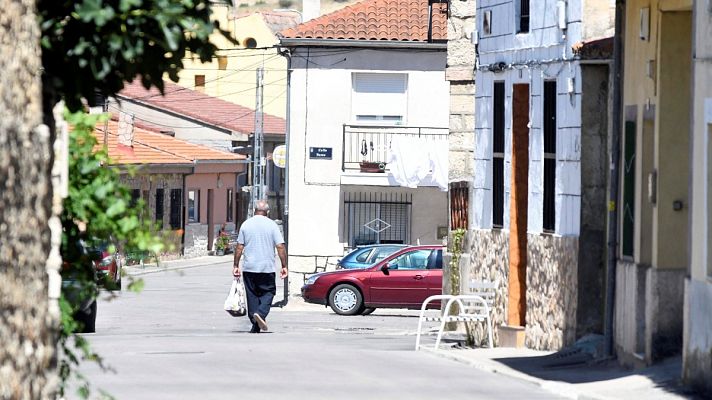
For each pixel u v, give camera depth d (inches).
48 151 627.8
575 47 1813.5
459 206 2442.2
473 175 2428.6
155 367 1513.3
